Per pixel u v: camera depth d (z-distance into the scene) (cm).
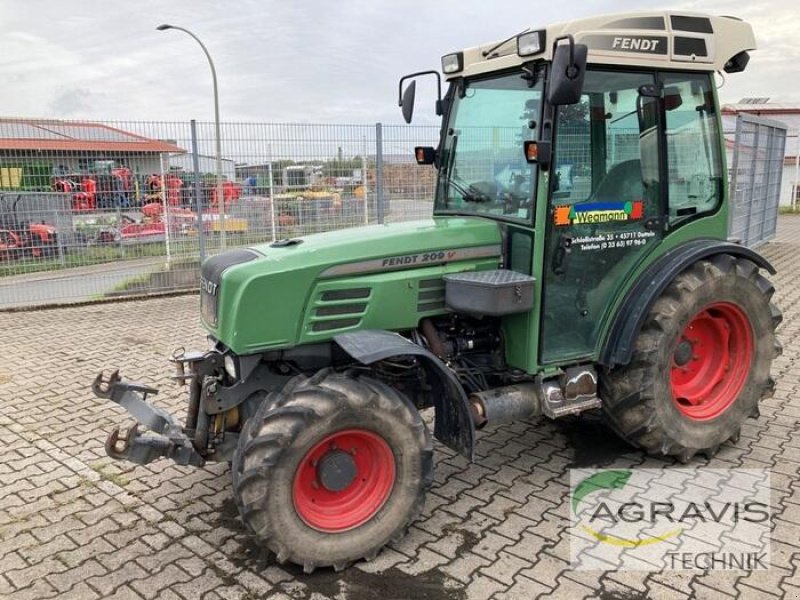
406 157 1056
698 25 405
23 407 548
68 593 312
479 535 354
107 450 332
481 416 373
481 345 401
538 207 364
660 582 311
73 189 941
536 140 359
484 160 409
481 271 383
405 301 368
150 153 962
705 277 406
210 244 1000
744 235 1146
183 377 351
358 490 336
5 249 920
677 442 410
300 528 316
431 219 425
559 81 315
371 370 359
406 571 324
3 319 866
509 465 432
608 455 444
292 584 317
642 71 389
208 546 349
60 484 418
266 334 341
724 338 439
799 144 2275
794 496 384
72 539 358
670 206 417
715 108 429
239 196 992
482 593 306
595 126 377
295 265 342
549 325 381
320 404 311
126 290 978
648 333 396
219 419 363
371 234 373
